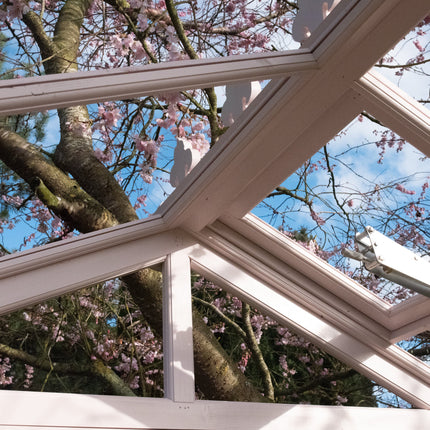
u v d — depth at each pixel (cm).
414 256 187
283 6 377
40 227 445
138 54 318
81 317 457
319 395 539
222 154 192
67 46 354
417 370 254
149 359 497
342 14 148
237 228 236
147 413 210
